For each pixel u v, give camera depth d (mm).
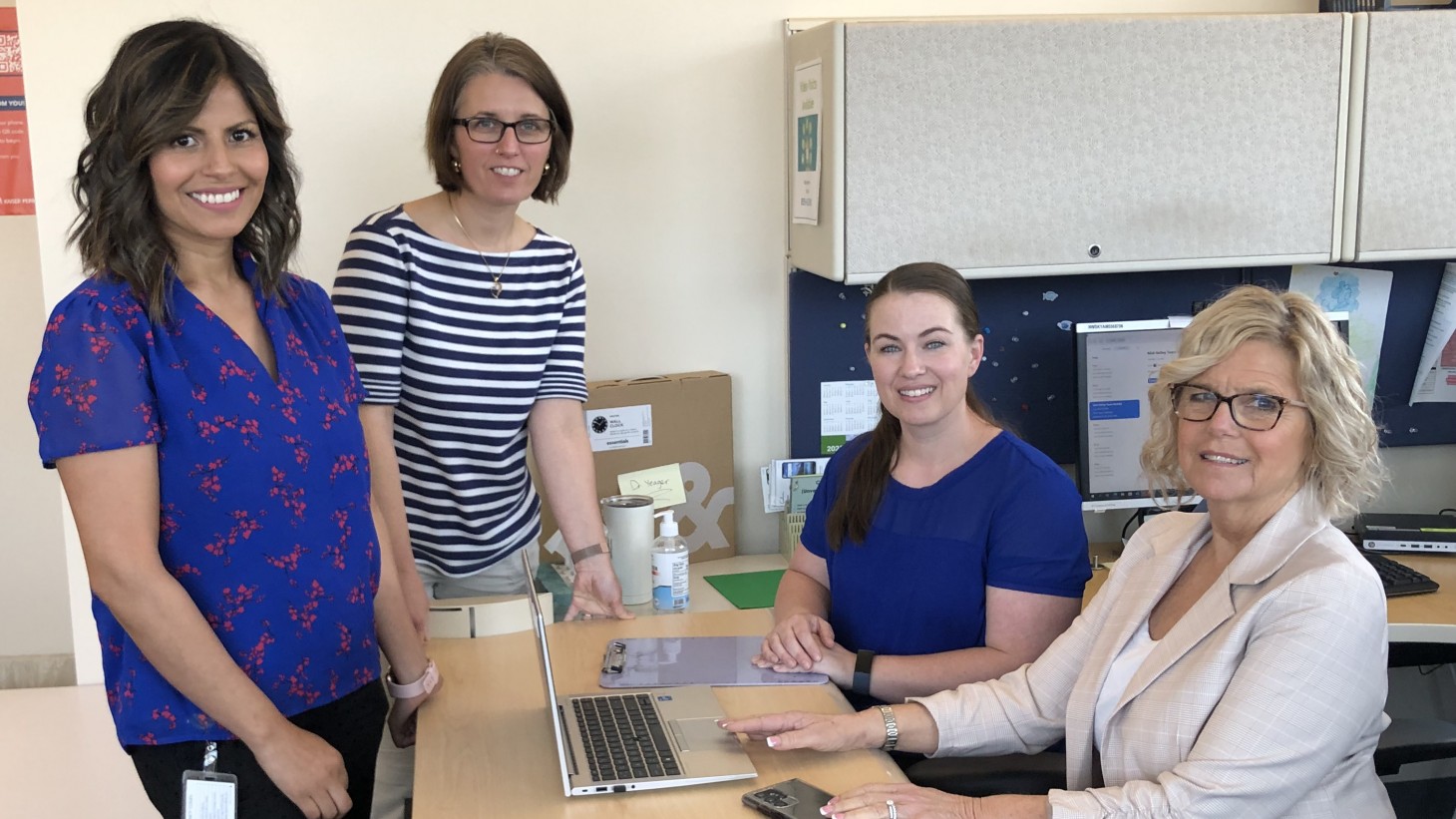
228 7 2408
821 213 2430
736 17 2607
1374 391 2857
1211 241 2459
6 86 3482
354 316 1955
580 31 2553
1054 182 2402
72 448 1367
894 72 2320
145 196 1412
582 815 1415
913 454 1948
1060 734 1688
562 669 1878
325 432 1556
